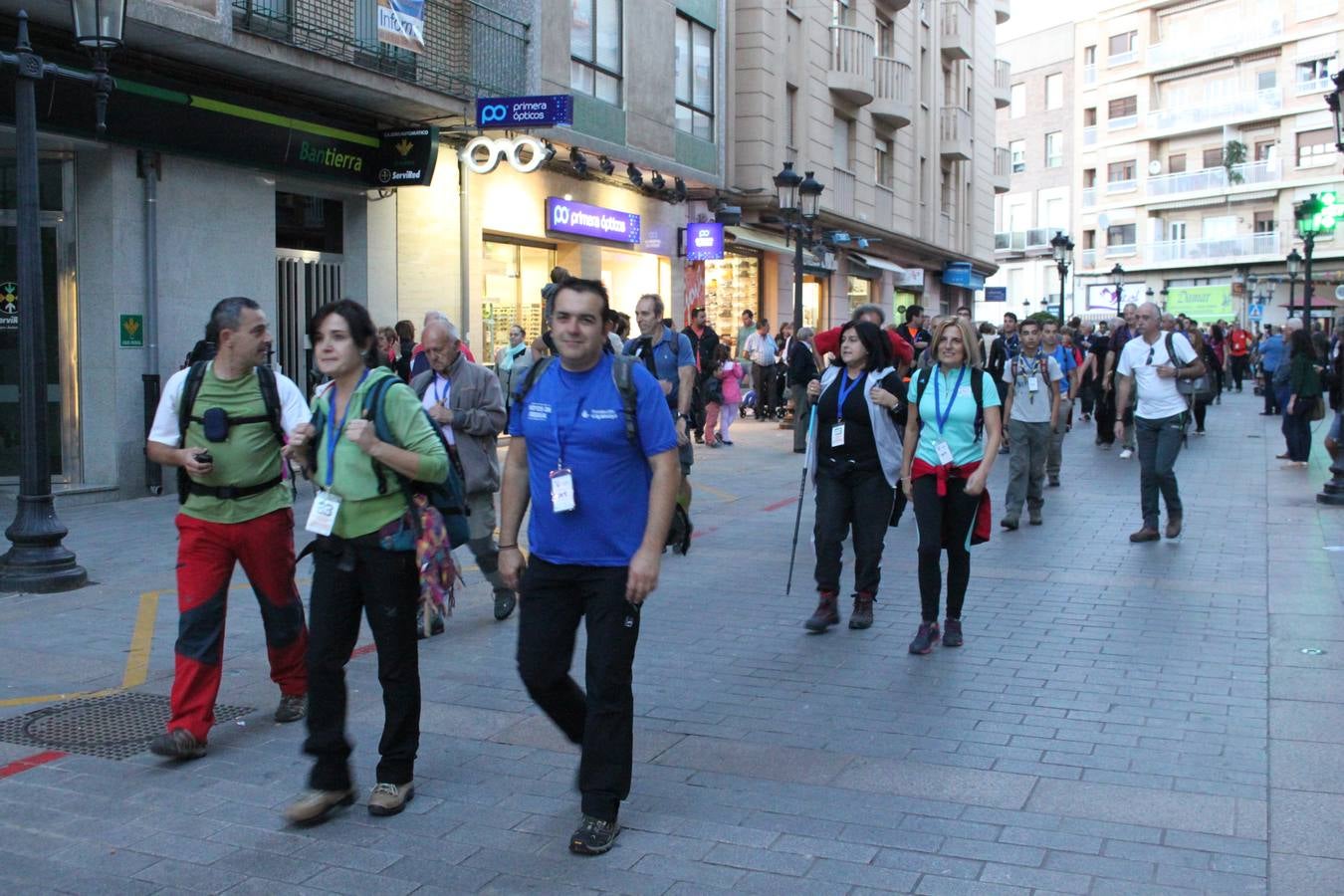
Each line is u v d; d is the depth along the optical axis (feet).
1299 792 14.43
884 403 21.97
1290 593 25.53
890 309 112.47
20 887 12.32
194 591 16.15
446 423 22.49
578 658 21.06
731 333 86.12
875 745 16.37
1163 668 19.99
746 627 23.26
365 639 22.18
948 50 119.44
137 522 35.29
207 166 42.42
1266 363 80.07
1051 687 19.02
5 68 25.57
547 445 13.28
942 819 13.76
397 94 46.37
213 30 38.11
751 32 80.69
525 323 63.16
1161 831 13.34
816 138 89.92
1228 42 177.27
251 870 12.69
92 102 36.78
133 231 39.81
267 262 45.37
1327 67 166.81
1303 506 38.24
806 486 44.93
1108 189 197.67
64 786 15.06
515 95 57.00
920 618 23.89
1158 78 189.78
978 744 16.37
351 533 13.98
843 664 20.53
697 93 76.13
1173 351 31.35
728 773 15.37
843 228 96.12
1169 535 32.32
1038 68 211.20
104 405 39.63
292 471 17.12
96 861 12.93
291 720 17.61
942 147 119.24
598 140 62.59
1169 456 31.60
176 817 14.11
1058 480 44.16
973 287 132.87
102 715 17.88
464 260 56.70
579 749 16.03
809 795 14.55
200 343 17.37
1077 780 14.97
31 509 26.27
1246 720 17.22
